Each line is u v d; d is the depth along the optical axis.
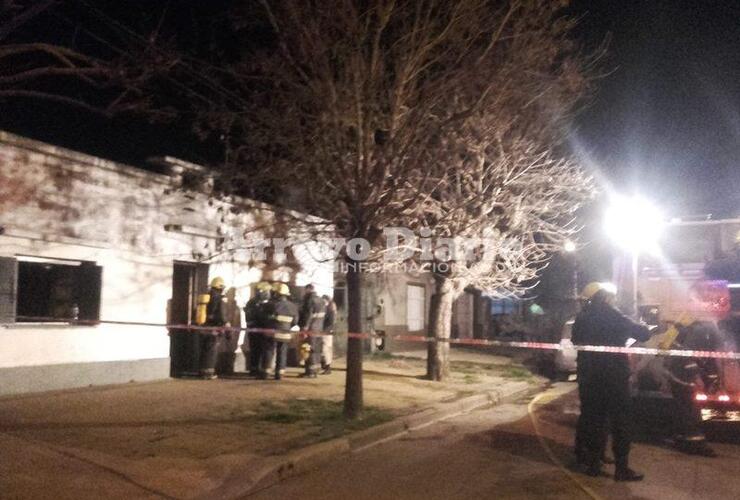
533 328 28.91
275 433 10.31
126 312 13.78
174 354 15.77
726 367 10.18
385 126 12.02
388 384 15.59
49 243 12.40
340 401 12.90
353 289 11.70
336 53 11.55
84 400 11.84
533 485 8.53
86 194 13.01
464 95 12.94
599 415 8.95
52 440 9.24
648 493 8.22
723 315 10.73
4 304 11.73
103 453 8.83
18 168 11.88
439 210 14.68
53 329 12.55
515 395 16.19
